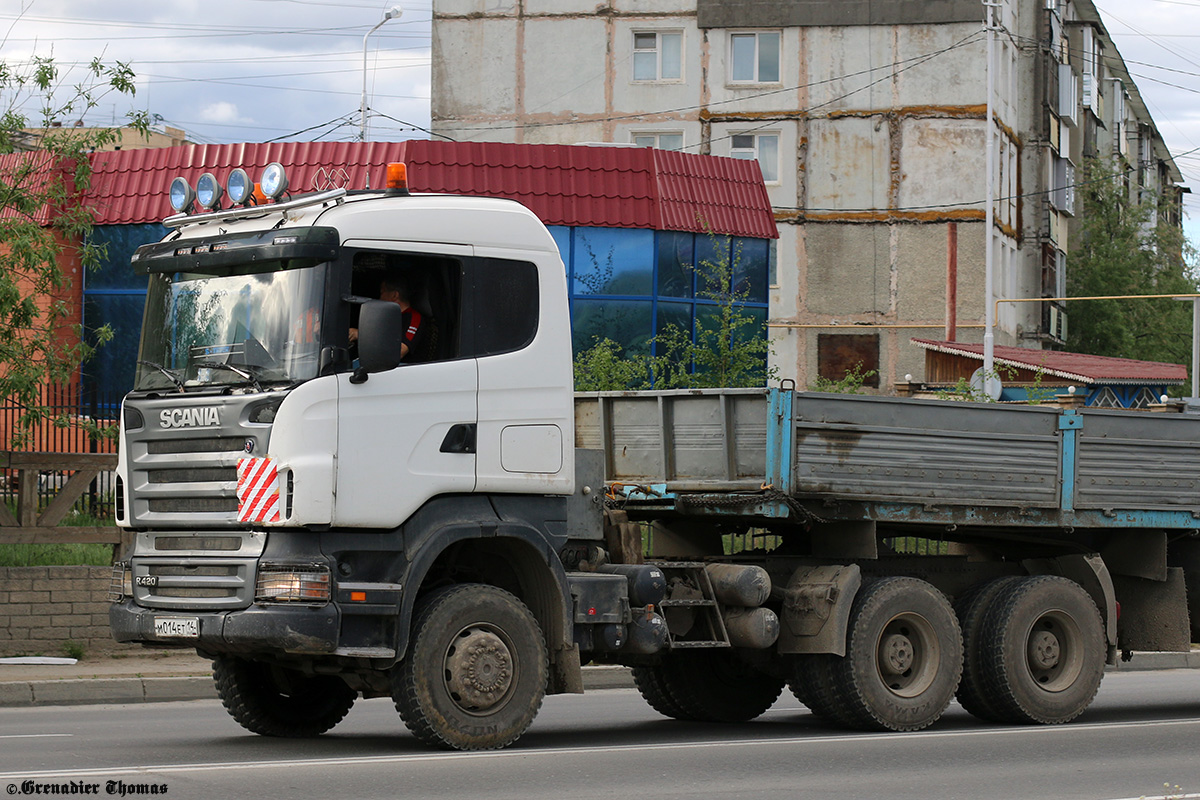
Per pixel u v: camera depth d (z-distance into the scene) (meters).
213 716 20.22
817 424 17.78
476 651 15.29
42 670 23.64
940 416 18.81
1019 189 87.50
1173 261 105.56
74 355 26.62
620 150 49.59
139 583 15.52
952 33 77.75
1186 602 21.28
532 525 16.19
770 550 19.97
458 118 80.25
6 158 27.77
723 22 78.88
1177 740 17.78
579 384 40.09
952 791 13.50
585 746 16.52
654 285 49.41
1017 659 19.28
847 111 78.38
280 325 15.02
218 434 14.91
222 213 15.98
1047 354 76.00
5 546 25.66
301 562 14.51
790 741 17.25
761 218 51.94
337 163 45.06
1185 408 28.50
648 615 17.02
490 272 16.06
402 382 15.22
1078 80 102.62
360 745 16.42
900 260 77.94
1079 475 19.92
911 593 18.61
